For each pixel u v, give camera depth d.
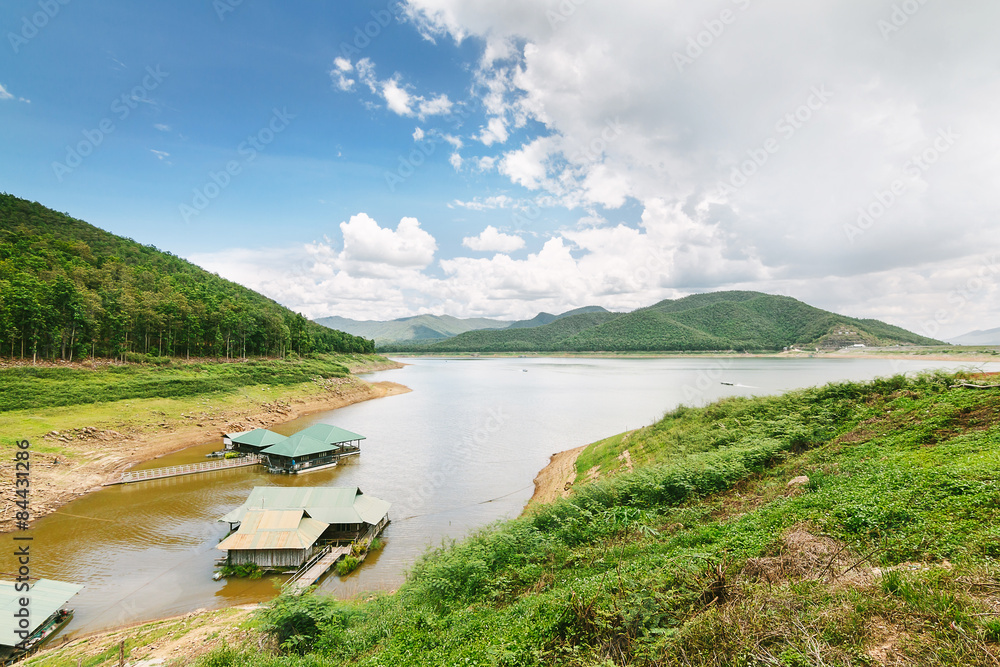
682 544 13.23
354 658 12.45
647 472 21.05
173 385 65.62
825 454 19.25
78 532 31.16
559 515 18.52
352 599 21.56
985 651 5.38
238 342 102.88
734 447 23.66
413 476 43.66
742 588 8.54
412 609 14.56
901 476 12.79
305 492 31.88
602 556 14.05
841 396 26.53
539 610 10.63
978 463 12.31
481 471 45.09
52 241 103.00
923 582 7.07
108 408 54.03
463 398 96.12
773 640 6.70
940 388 22.27
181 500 36.97
